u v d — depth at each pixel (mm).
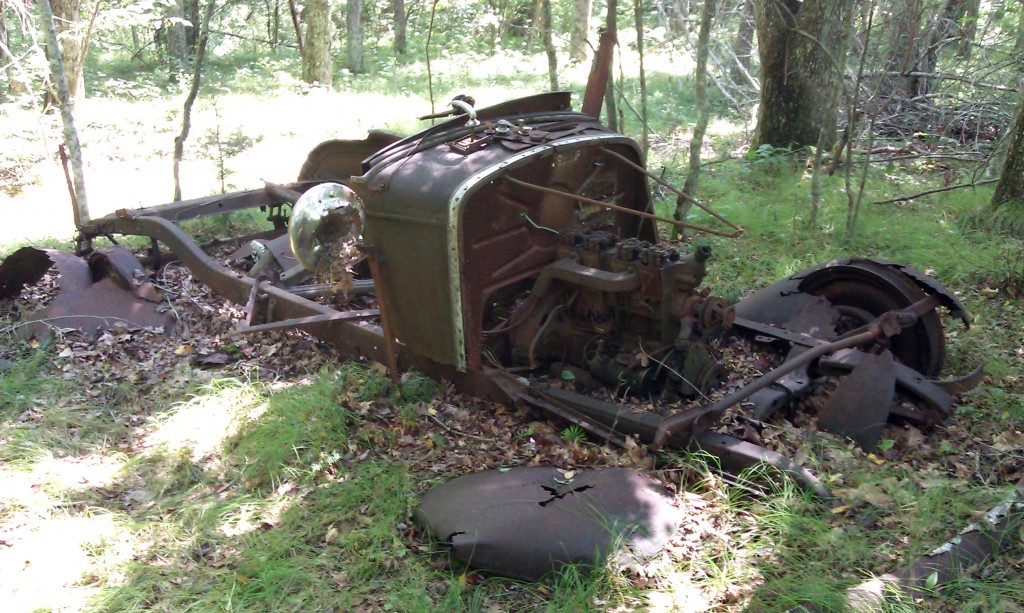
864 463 3771
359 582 3223
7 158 10383
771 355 4668
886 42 11656
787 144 10289
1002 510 3305
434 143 4449
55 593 3188
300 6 25734
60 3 12219
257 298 5465
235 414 4473
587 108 5273
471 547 3186
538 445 4074
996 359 4973
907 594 2883
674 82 16047
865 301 4680
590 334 4344
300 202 4324
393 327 4574
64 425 4492
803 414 4273
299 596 3141
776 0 8758
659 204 8195
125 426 4555
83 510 3777
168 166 10328
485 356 4434
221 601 3109
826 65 9922
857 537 3281
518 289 4488
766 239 7461
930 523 3334
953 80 11844
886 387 3930
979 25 12766
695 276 3949
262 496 3854
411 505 3664
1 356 5324
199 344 5477
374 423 4344
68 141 7199
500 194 4195
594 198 4672
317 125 12594
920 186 9055
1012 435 4027
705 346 4195
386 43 24469
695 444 3742
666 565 3135
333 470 3971
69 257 5996
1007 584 2961
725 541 3268
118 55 21500
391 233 4320
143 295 5832
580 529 3223
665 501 3449
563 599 3006
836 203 8258
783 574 3117
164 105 13734
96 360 5277
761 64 10438
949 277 6496
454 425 4289
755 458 3555
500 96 14875
